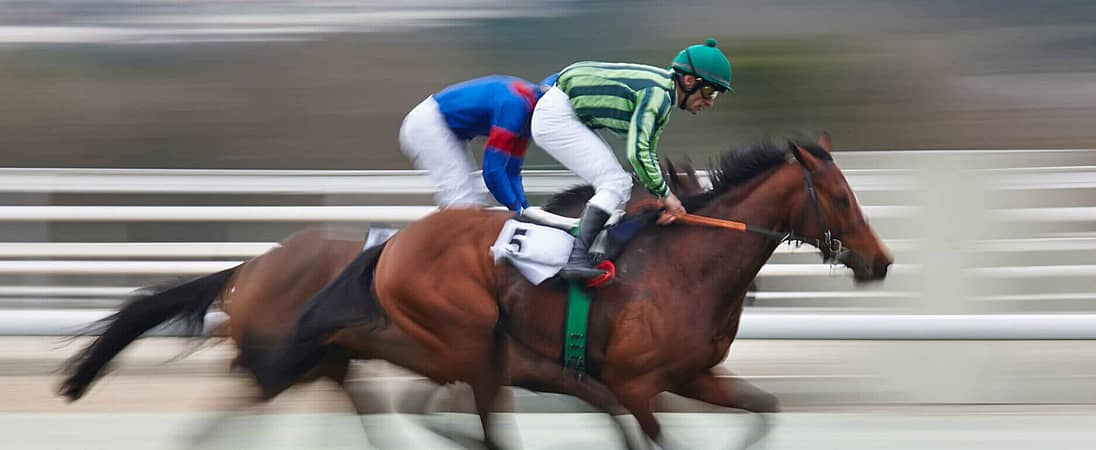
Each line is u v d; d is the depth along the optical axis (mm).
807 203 6422
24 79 25375
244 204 12656
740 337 8188
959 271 9297
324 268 6875
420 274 6273
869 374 9297
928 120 22312
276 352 6680
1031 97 23234
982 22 25766
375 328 6742
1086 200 9500
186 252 10328
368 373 8781
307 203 12492
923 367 9172
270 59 25766
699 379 6477
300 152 22891
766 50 23766
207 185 10383
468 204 6844
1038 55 24594
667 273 6301
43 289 10102
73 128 23750
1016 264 9430
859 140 22016
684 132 21828
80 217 10367
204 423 7176
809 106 22609
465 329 6289
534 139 6473
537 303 6320
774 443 7680
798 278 9922
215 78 25406
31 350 10188
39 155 23078
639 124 6141
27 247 10375
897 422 8250
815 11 25594
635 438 6965
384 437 7559
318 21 26875
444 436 7234
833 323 8133
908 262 9344
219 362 9875
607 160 6348
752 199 6469
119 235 13250
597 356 6312
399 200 10734
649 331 6176
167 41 26688
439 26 26094
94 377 7008
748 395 6480
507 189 6559
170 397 8898
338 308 6465
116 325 6961
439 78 24359
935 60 24172
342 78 24828
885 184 9375
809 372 9445
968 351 9188
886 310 9414
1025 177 9344
